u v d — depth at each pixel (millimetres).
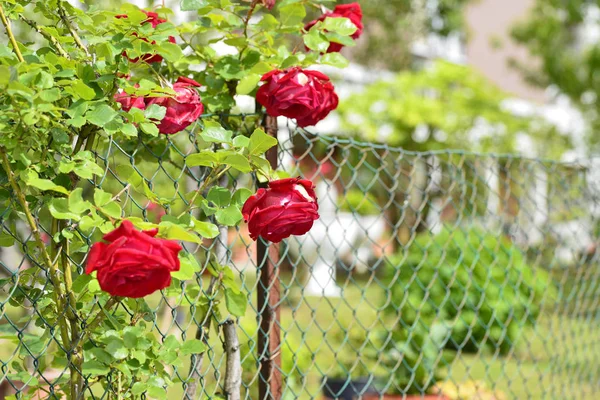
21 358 2232
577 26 14625
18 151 1949
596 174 4238
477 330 6754
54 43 2232
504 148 12219
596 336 4242
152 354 2141
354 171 2994
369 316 8586
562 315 4078
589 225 4289
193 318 2365
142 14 2164
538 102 20562
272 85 2369
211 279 2447
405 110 11430
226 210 2121
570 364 4031
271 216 2020
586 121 13977
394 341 4742
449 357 4844
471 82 12477
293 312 2771
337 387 4809
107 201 1921
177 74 2621
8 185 2059
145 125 2109
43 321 2160
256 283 2641
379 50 13219
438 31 13898
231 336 2525
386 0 12977
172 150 2596
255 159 2174
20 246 2137
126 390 2203
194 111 2260
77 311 2180
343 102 11539
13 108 1892
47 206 2068
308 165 9672
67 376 2311
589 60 13609
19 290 2172
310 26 2641
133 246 1746
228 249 2516
